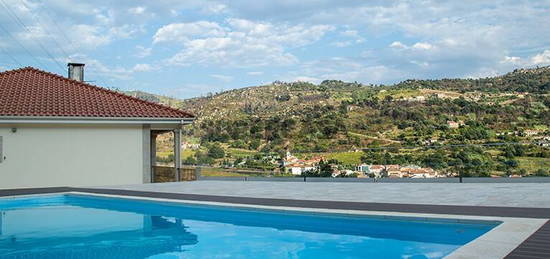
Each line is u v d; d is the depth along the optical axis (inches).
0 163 557.9
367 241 281.7
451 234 278.7
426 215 291.9
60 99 640.4
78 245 291.1
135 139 626.8
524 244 203.3
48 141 583.5
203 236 312.2
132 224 358.3
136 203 431.5
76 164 594.6
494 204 333.4
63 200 489.7
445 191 431.5
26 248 283.3
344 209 330.6
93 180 601.3
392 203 355.9
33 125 576.7
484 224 271.7
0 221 376.2
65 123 585.6
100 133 609.6
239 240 298.2
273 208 348.5
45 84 695.7
